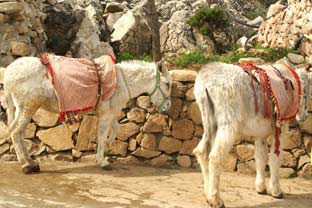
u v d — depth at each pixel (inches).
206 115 230.7
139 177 281.9
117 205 224.1
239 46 636.7
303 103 253.3
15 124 278.7
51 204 220.1
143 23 589.6
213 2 806.5
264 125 239.9
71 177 274.1
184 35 627.5
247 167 304.0
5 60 384.8
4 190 241.8
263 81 236.7
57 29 489.4
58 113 286.4
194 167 311.1
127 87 290.8
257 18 761.6
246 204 238.5
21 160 279.4
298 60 378.9
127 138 315.3
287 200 249.1
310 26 389.7
